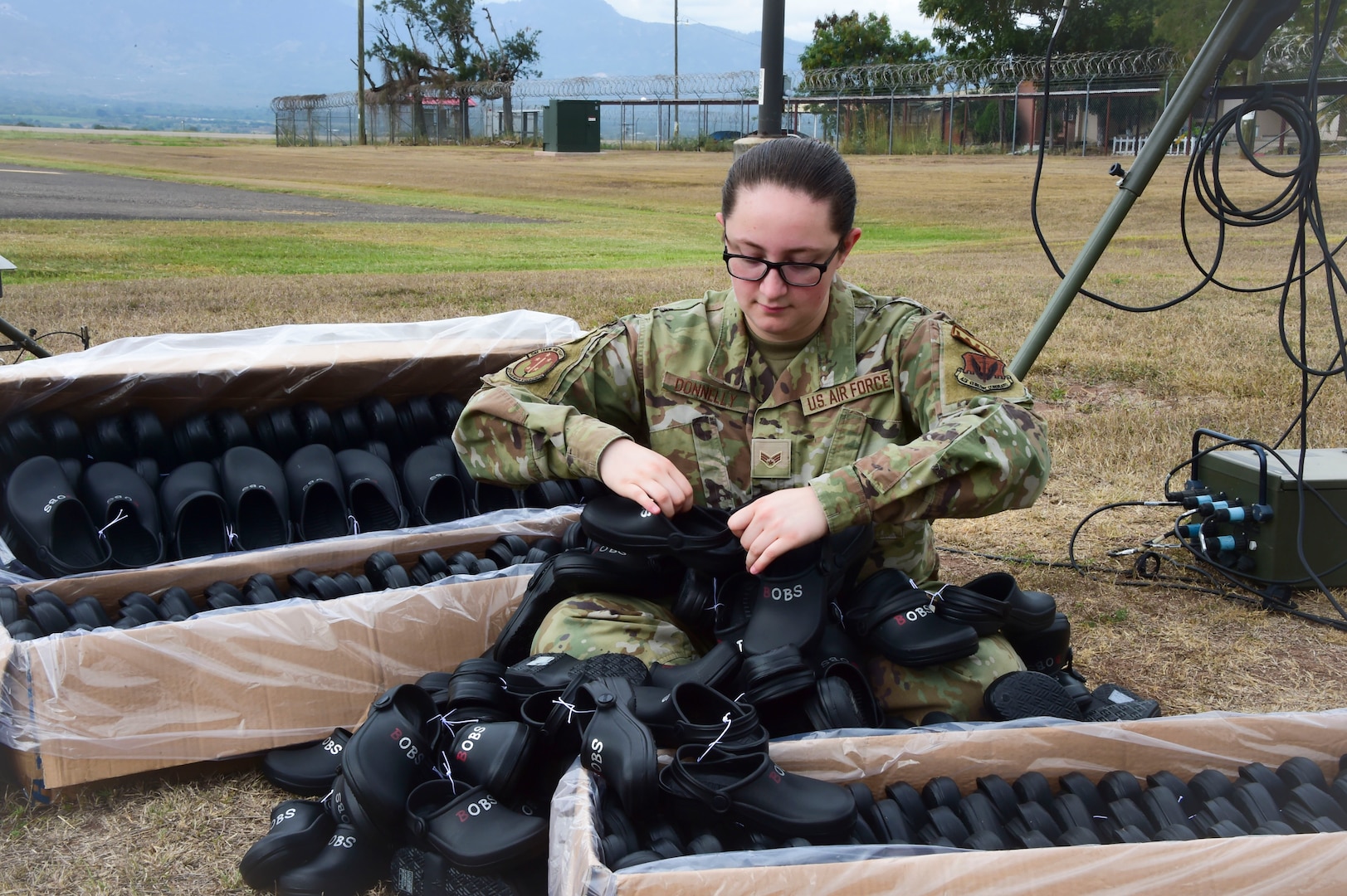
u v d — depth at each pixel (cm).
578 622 245
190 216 1984
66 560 309
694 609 243
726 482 256
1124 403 662
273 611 279
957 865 170
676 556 232
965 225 2119
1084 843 190
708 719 208
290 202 2389
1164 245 1622
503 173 3519
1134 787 210
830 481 221
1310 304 1033
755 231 222
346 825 226
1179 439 571
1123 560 432
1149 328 902
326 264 1385
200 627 271
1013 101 4106
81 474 331
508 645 260
